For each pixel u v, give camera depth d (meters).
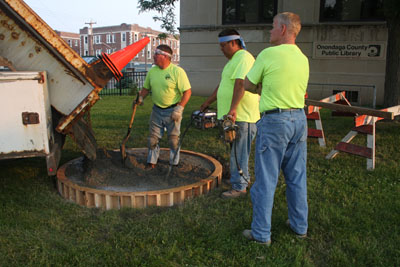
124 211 3.35
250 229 3.04
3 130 3.06
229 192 3.78
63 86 3.48
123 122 8.18
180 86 3.98
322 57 12.52
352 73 12.27
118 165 4.29
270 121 2.62
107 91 18.16
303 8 12.41
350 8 12.01
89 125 4.46
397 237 2.89
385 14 7.60
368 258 2.61
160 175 4.13
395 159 5.21
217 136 6.68
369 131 4.75
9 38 3.34
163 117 4.16
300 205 2.85
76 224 3.12
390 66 7.95
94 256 2.63
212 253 2.69
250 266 2.52
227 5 13.63
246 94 3.56
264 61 2.62
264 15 13.19
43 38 3.20
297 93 2.62
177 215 3.28
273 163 2.68
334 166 4.83
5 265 2.52
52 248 2.76
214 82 14.28
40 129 3.16
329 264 2.59
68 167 4.39
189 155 5.09
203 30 14.04
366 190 3.90
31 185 4.03
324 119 8.88
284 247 2.79
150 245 2.76
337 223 3.11
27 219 3.17
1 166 4.68
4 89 3.00
